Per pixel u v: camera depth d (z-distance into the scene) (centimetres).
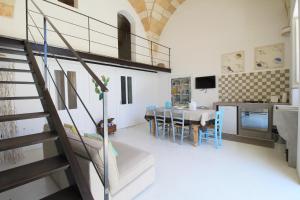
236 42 534
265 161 306
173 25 683
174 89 692
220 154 341
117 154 226
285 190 218
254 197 205
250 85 510
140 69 640
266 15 480
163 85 727
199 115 380
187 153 348
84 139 188
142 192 218
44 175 134
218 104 504
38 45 348
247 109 458
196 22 620
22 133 376
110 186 170
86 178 161
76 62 482
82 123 496
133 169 203
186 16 645
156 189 224
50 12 426
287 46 449
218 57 571
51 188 227
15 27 371
